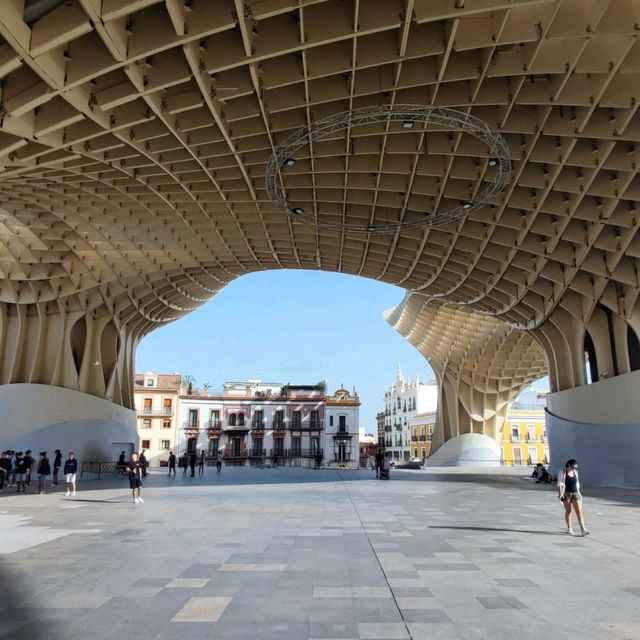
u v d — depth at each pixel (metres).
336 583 7.54
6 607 6.49
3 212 24.27
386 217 25.38
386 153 19.73
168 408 75.25
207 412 76.69
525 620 5.96
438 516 15.04
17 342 34.34
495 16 12.71
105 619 6.02
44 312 35.12
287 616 6.09
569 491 11.86
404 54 13.48
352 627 5.73
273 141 18.44
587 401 31.14
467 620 5.96
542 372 57.22
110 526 13.17
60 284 33.69
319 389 81.50
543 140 18.83
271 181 20.61
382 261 33.47
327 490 24.98
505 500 19.95
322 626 5.77
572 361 33.78
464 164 20.34
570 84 15.10
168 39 12.01
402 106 15.56
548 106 16.36
